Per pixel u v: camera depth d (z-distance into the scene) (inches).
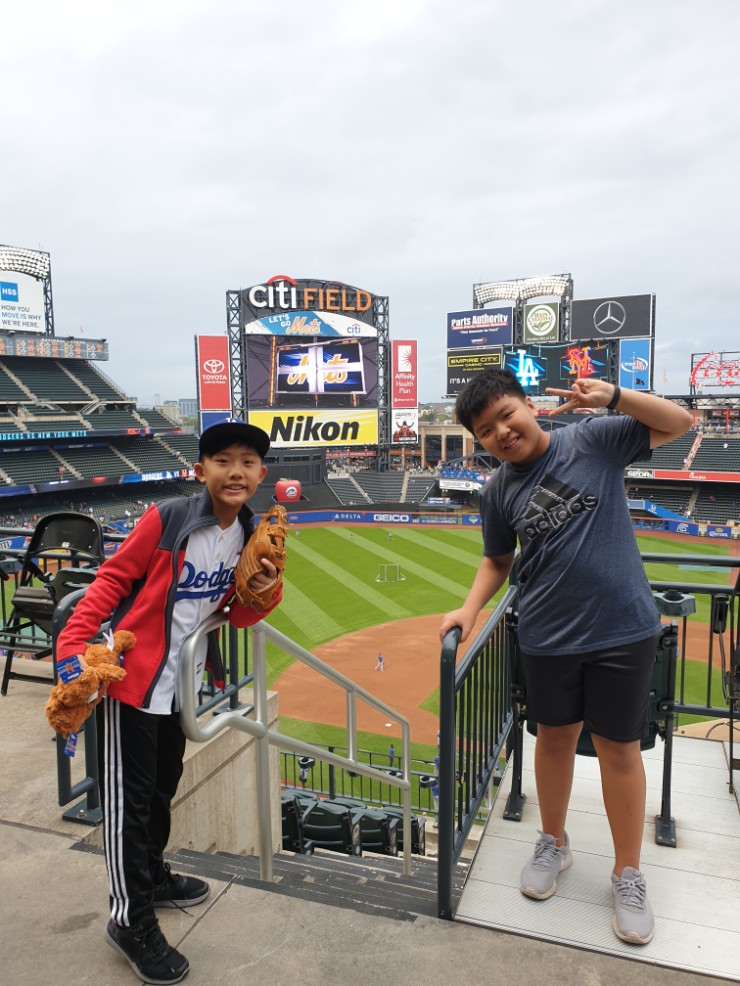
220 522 98.1
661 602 136.8
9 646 212.4
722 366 1916.8
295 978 93.9
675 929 109.3
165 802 107.1
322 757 135.1
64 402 1978.3
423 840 338.6
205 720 187.5
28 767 165.0
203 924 104.9
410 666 821.9
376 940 102.6
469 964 98.4
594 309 1930.4
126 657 95.3
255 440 94.2
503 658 164.1
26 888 116.7
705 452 1889.8
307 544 1622.8
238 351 1897.1
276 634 112.8
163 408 3390.7
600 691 107.0
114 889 94.4
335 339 1942.7
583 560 103.7
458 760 123.1
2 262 1902.1
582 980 96.3
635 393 98.9
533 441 106.0
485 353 2137.1
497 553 119.3
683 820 144.7
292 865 146.6
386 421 2070.6
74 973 95.7
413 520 1935.3
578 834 139.1
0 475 1676.9
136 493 2014.0
